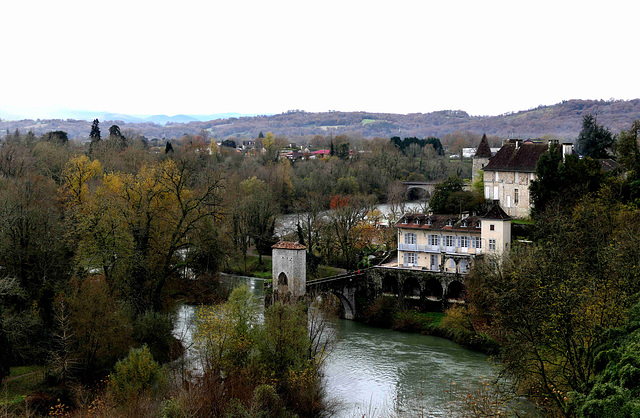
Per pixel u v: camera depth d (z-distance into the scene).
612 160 152.00
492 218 115.69
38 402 70.00
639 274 66.69
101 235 93.19
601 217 96.62
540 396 66.75
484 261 107.50
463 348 100.75
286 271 108.88
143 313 93.31
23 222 102.06
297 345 80.88
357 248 155.38
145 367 71.69
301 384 75.38
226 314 79.62
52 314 84.62
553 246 80.94
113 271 93.56
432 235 125.25
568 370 61.62
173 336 91.75
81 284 85.38
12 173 169.88
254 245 179.12
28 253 97.06
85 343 79.81
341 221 156.38
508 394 73.75
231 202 159.38
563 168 118.06
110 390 69.75
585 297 61.56
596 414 47.84
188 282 115.00
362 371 89.56
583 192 111.44
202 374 79.62
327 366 91.62
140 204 103.00
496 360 92.38
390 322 115.00
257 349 77.25
